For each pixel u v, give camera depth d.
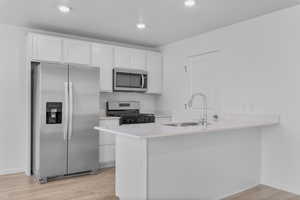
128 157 2.51
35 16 3.34
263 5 2.93
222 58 3.80
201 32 4.06
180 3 2.87
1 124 3.67
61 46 3.82
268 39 3.20
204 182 2.69
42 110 3.34
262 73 3.27
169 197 2.39
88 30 3.99
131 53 4.59
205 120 3.41
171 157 2.41
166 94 4.94
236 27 3.59
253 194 2.95
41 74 3.34
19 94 3.82
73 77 3.59
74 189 3.04
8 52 3.73
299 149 2.89
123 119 4.17
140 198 2.32
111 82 4.33
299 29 2.90
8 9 3.09
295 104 2.93
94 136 3.78
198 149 2.64
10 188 3.07
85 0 2.80
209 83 4.02
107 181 3.38
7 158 3.71
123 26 3.77
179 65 4.62
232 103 3.64
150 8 3.03
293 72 2.95
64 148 3.51
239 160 3.06
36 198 2.74
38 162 3.35
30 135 3.67
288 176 3.01
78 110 3.64
